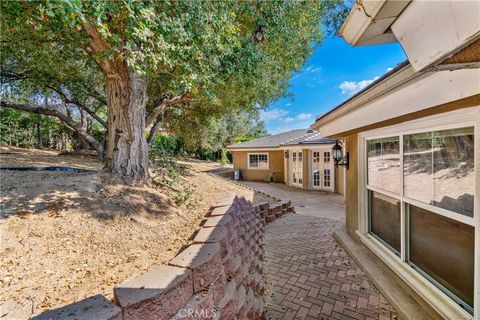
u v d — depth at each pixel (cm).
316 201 1208
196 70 452
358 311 333
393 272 380
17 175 524
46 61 646
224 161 2619
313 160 1547
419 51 120
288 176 1716
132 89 541
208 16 407
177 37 368
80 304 145
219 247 247
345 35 170
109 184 501
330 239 626
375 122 329
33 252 280
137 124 560
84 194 435
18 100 998
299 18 716
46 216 354
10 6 294
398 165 374
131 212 435
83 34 389
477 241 235
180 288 183
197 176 1013
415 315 299
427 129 301
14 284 228
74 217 368
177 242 380
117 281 255
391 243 409
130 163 550
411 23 121
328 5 798
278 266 477
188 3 385
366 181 487
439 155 292
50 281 241
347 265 468
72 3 224
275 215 870
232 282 273
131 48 349
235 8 582
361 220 499
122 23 325
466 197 256
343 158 608
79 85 873
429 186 309
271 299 369
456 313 259
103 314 135
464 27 93
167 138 1931
